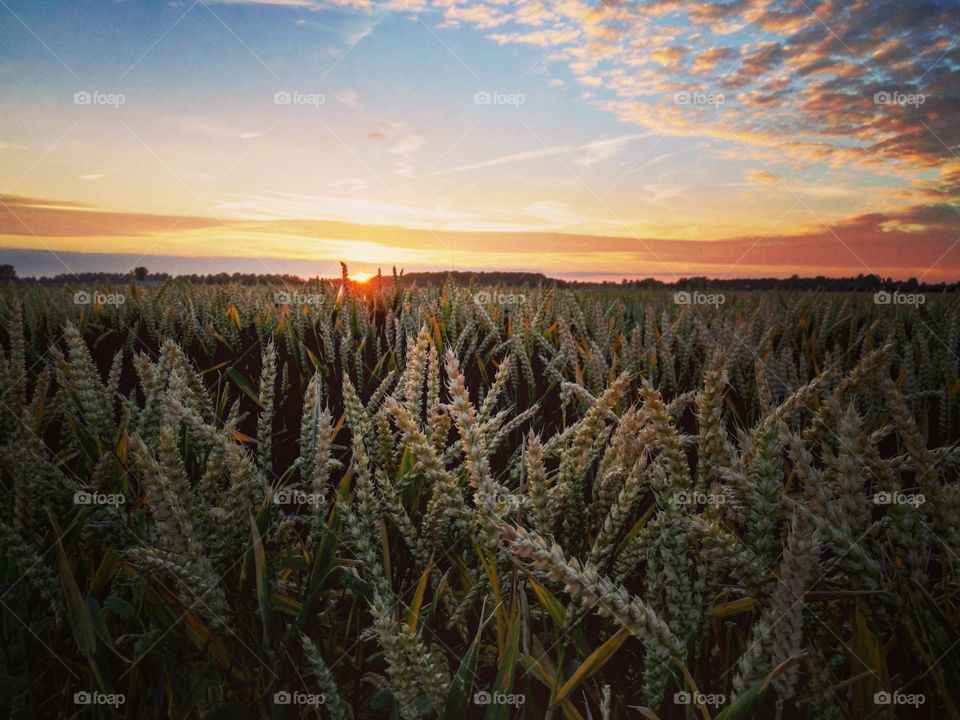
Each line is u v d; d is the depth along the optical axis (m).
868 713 0.73
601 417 1.04
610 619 0.97
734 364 2.09
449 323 3.85
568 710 0.84
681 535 0.79
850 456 0.74
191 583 0.85
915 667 0.77
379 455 1.26
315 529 1.07
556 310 4.53
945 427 1.91
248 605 0.98
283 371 2.79
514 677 0.85
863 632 0.76
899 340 3.02
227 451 0.96
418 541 1.08
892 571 0.77
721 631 0.98
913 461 0.73
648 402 0.81
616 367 2.31
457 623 1.03
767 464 0.77
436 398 1.25
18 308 1.41
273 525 1.07
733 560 0.73
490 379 3.16
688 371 2.83
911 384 1.80
